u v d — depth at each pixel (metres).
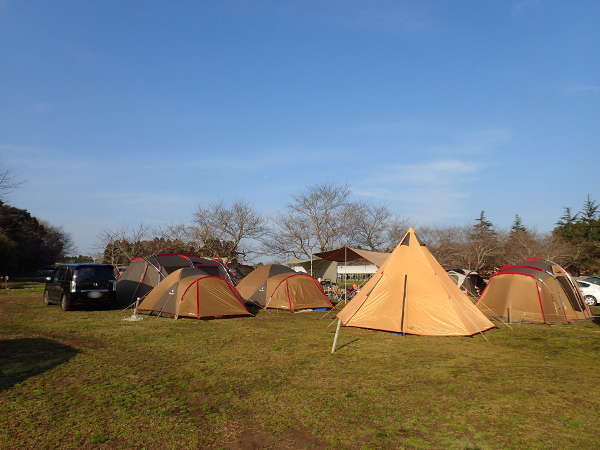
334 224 42.31
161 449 4.61
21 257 51.47
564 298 14.73
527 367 8.06
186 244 42.78
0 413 5.55
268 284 17.28
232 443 4.77
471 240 47.03
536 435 4.91
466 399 6.14
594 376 7.41
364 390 6.60
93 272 16.22
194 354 9.05
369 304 12.58
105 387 6.68
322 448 4.66
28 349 9.33
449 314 11.68
